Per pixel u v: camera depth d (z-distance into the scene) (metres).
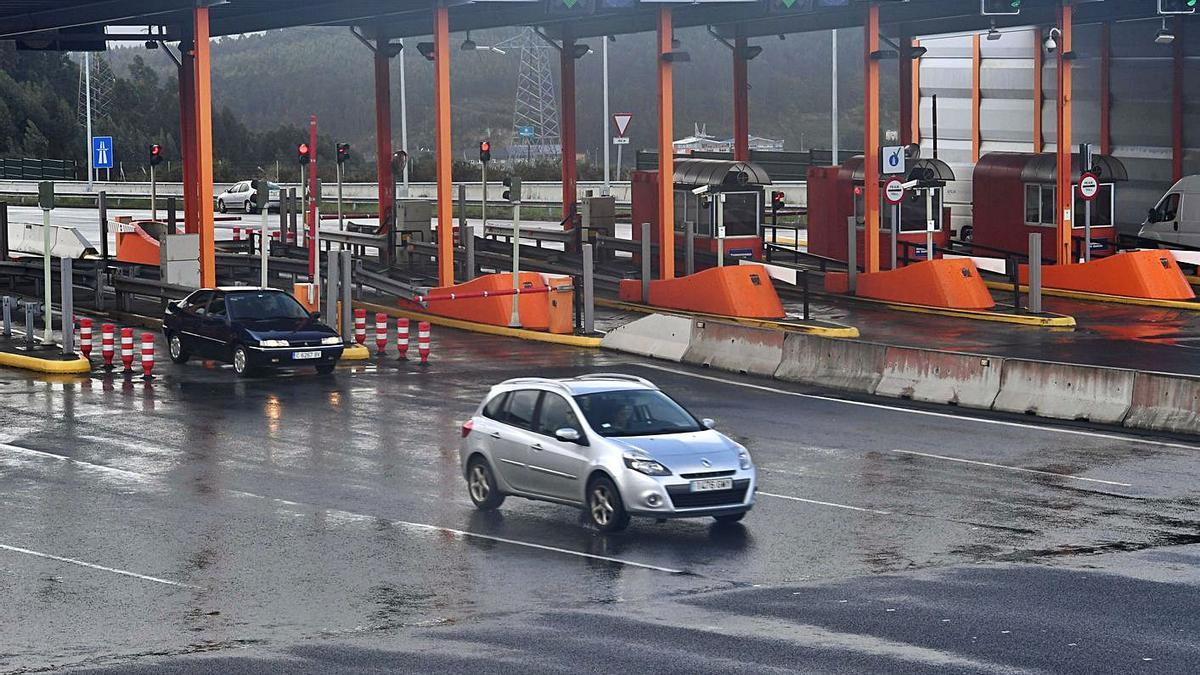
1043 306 61.66
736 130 79.81
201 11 53.12
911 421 38.75
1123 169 71.19
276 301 48.28
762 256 71.44
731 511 26.36
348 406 40.72
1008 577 22.95
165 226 79.12
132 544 25.72
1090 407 38.72
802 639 19.53
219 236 95.38
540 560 24.52
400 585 22.91
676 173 72.69
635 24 76.25
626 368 48.22
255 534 26.44
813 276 68.69
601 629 20.20
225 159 185.25
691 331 49.69
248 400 41.72
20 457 33.72
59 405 40.78
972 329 55.50
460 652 19.14
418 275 71.50
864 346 44.41
